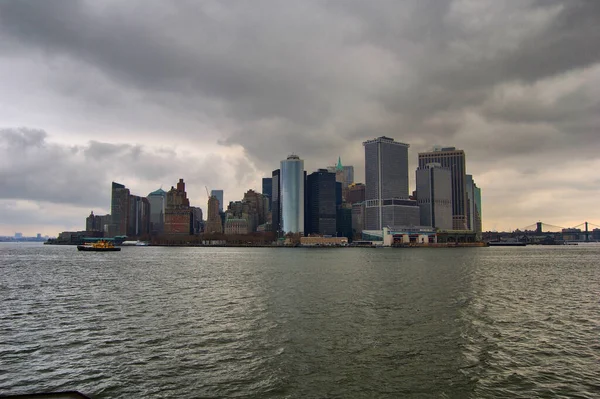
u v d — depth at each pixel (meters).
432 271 147.12
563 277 122.38
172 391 32.78
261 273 139.12
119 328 52.75
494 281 109.75
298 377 35.44
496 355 40.97
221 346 44.44
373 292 86.31
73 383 34.53
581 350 42.53
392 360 39.56
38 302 73.81
